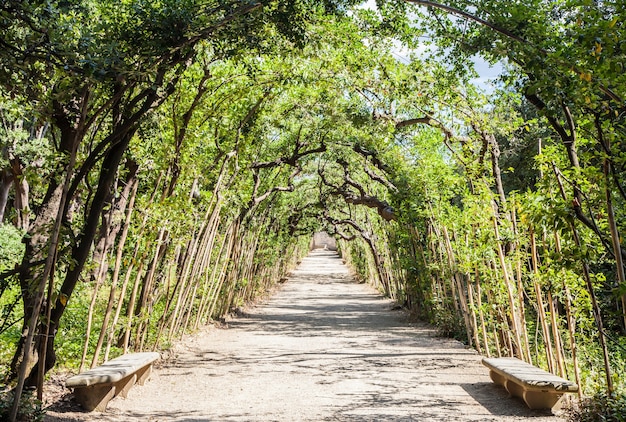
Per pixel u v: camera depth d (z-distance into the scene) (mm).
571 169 5035
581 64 4043
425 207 12312
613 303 7598
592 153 5125
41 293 4402
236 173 10742
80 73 4043
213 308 13109
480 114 9602
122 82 4613
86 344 6219
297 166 16594
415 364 8570
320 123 14172
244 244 16547
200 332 11664
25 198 10328
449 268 11000
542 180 5230
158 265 8680
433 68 9484
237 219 14422
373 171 17281
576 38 3879
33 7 3826
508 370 6066
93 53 4055
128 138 5406
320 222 30562
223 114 9031
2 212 11141
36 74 4605
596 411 4844
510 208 7305
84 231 5359
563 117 5742
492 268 8914
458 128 10961
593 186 5090
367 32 8250
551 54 4062
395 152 14383
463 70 7203
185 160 7781
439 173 11711
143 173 7816
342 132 14289
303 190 26016
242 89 8758
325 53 8820
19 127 9430
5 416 4160
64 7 3883
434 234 12266
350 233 29438
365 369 8133
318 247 87312
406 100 10461
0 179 11023
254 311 17531
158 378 7234
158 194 8539
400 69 9883
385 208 16438
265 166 14273
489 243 8164
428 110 11297
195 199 9938
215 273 12773
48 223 5418
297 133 15148
